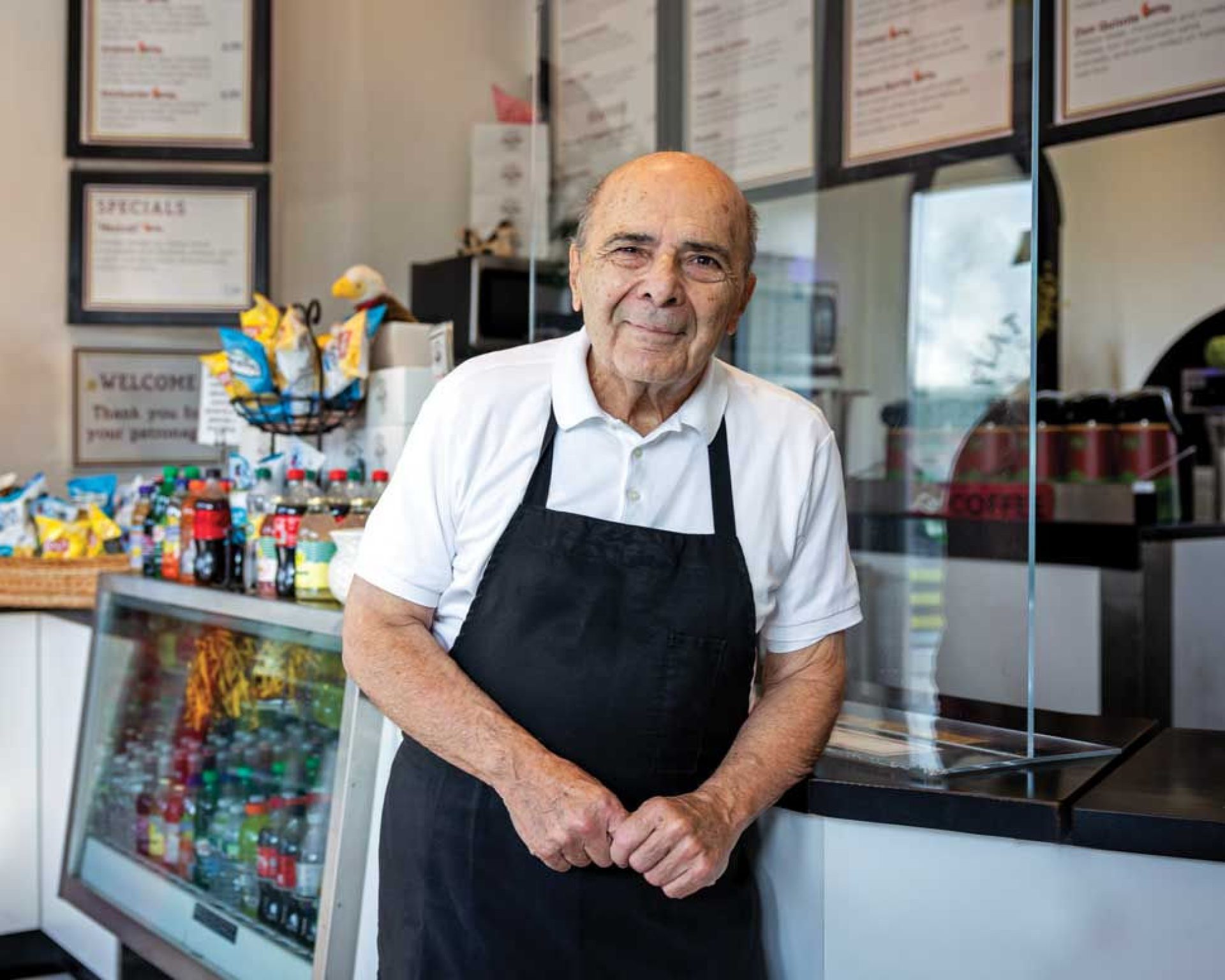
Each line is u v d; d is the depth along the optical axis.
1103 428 3.96
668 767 1.67
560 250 2.96
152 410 4.41
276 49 4.50
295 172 4.55
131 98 4.28
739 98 3.04
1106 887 1.58
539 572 1.66
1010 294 2.73
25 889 3.28
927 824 1.66
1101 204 5.91
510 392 1.70
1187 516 5.56
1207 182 5.70
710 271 1.59
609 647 1.65
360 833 2.12
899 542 2.57
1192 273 5.75
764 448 1.72
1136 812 1.56
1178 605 3.61
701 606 1.66
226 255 4.37
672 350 1.58
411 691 1.66
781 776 1.67
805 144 3.04
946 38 2.79
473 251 4.69
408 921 1.71
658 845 1.54
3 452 4.23
